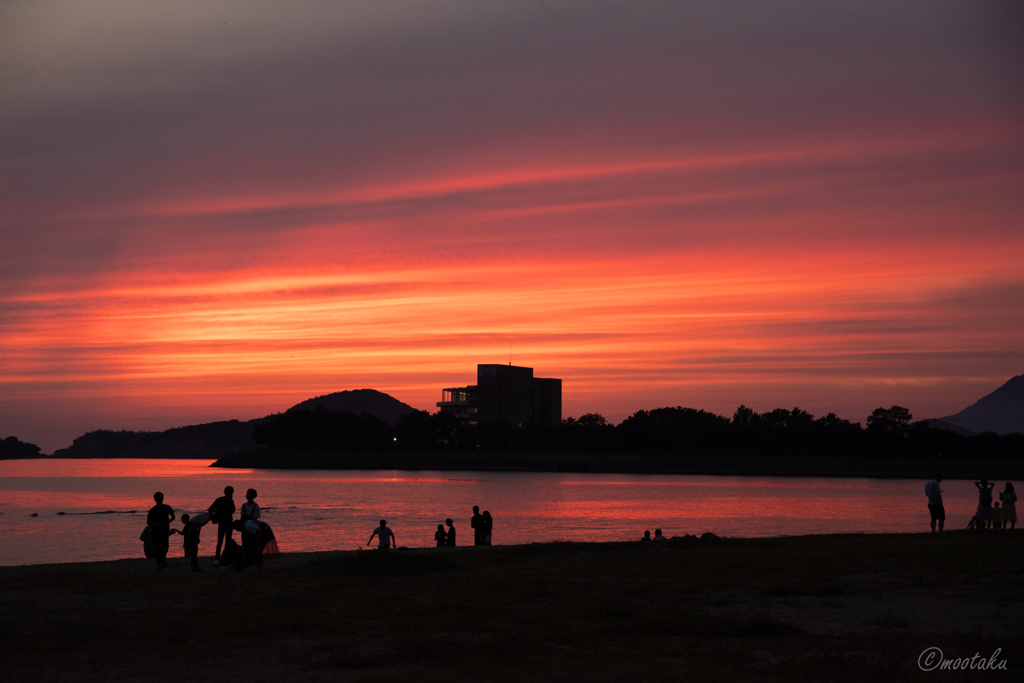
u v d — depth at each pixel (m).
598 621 17.48
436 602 19.56
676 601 19.67
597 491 178.25
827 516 110.50
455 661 13.71
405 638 15.63
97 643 15.24
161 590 21.27
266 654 14.45
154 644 15.18
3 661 13.88
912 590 20.41
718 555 28.27
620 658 13.95
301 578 23.80
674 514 113.69
